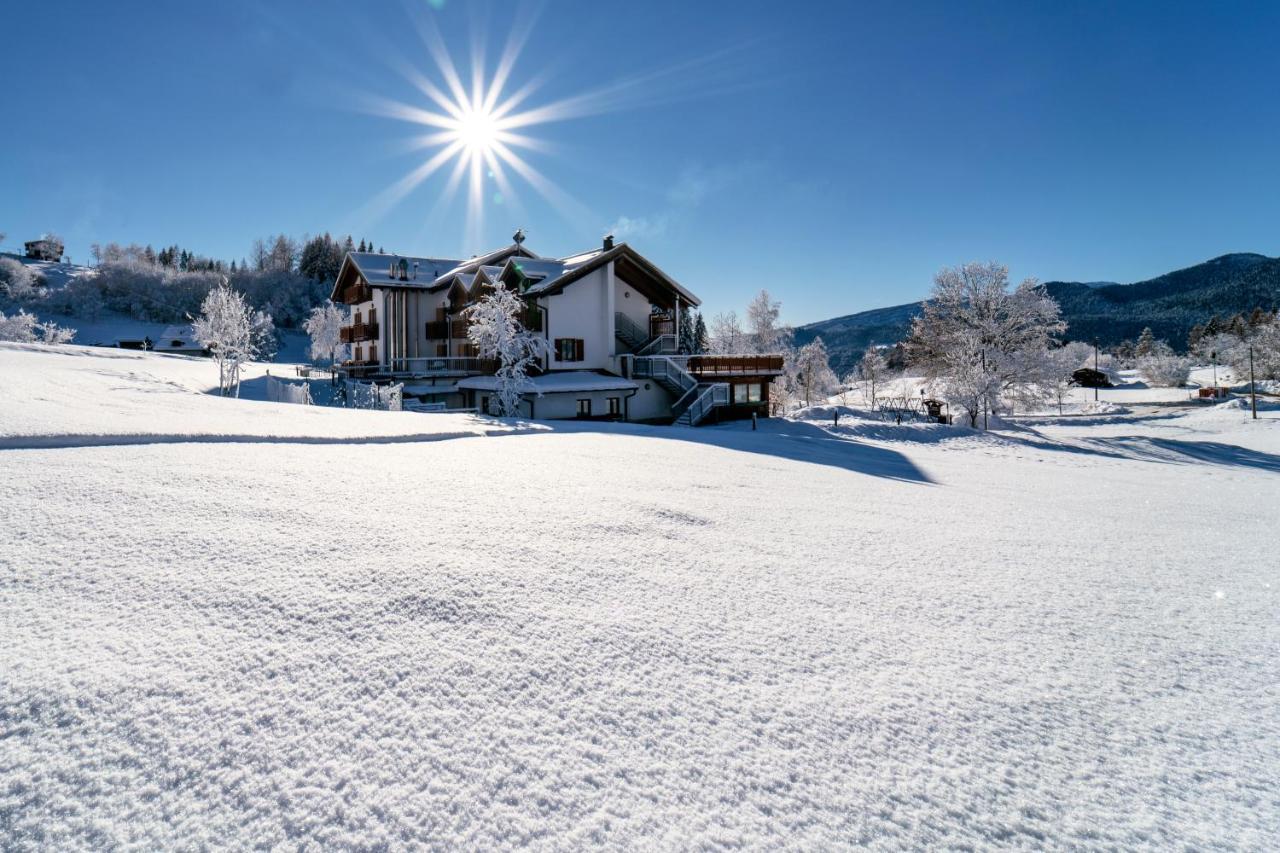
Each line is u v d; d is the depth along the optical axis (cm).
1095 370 7681
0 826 188
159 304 10431
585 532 533
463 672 293
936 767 250
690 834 207
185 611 323
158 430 809
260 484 584
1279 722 299
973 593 466
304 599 349
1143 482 1402
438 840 197
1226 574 573
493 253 3700
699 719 273
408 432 1146
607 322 3247
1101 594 487
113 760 217
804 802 226
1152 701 315
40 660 265
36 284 10256
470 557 439
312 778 218
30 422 754
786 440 1834
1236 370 6956
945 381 3509
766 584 450
